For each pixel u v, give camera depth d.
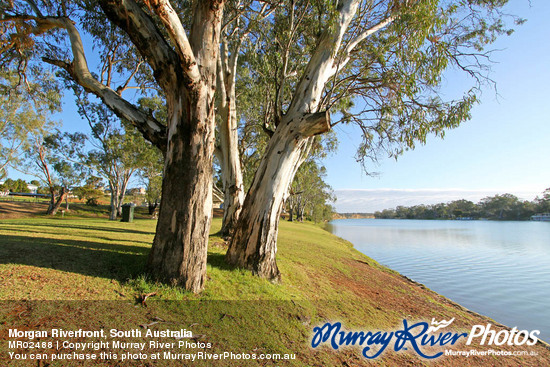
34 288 4.53
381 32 10.12
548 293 13.09
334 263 11.72
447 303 10.38
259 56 10.48
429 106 9.15
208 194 5.61
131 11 4.87
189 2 9.52
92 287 4.86
